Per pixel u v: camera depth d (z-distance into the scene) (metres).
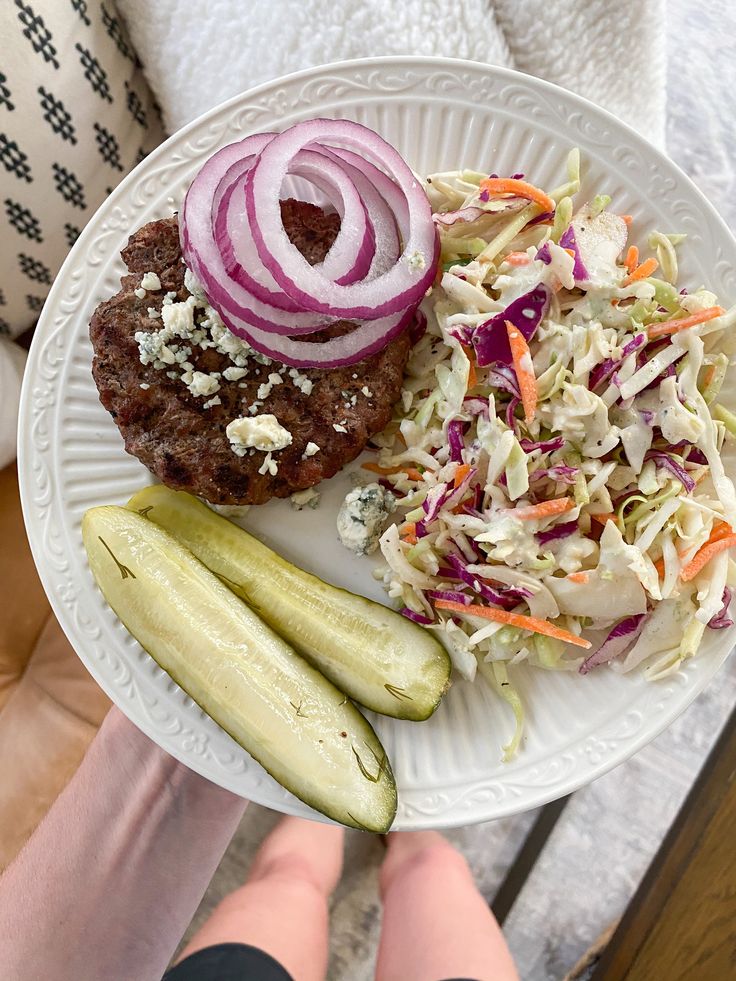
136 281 0.27
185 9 0.31
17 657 0.37
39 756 0.36
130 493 0.29
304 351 0.26
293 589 0.27
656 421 0.26
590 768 0.26
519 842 0.43
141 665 0.27
